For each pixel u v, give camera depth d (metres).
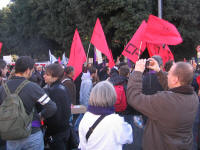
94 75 6.81
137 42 4.35
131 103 1.90
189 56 20.22
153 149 1.85
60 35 23.61
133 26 15.79
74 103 4.75
